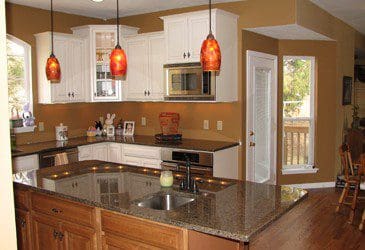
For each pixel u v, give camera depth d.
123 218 2.13
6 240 0.66
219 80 4.25
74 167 3.19
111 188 2.53
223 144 4.45
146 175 2.90
